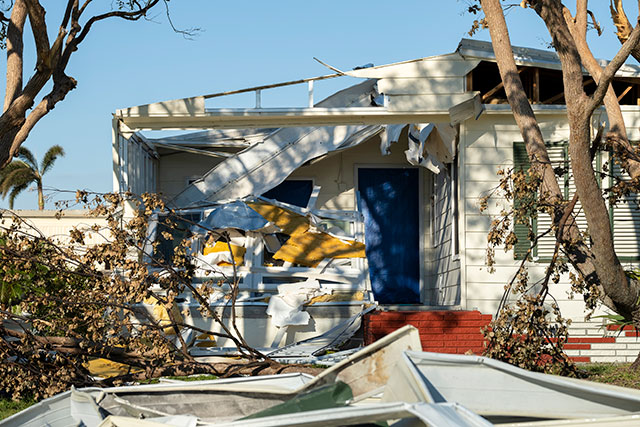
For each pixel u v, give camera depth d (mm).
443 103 11938
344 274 12844
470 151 12477
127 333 10141
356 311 12430
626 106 12422
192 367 8555
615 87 13477
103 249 8336
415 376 4102
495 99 12445
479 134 12500
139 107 11641
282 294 12312
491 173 12461
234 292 9055
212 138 15875
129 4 10281
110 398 5320
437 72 11977
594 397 4156
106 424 4379
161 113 11648
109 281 8391
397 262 16172
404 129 16000
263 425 3699
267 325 12172
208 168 16281
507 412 4258
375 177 16281
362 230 13961
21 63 9883
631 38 7383
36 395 8008
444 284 14414
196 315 12094
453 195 13312
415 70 11953
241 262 12734
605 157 12250
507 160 12453
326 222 14211
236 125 12078
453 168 13375
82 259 8602
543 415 4195
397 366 4430
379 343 4922
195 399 5582
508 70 9227
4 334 8188
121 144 12375
